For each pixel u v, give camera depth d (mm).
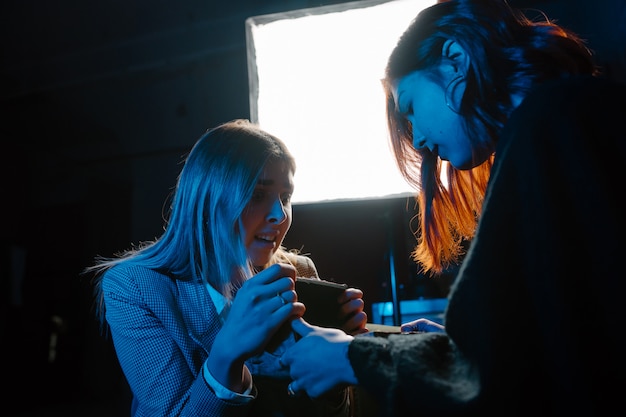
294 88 1249
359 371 589
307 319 849
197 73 3502
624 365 467
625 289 475
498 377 490
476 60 695
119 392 5539
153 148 3777
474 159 772
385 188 1237
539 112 566
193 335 888
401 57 780
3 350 6133
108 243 6023
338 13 1204
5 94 4031
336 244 1793
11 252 4805
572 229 511
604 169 518
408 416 517
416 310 1558
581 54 724
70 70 3691
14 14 3127
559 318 482
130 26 3240
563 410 478
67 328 6305
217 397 753
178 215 1018
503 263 538
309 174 1253
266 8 2994
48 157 5801
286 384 859
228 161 951
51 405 5789
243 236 945
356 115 1228
